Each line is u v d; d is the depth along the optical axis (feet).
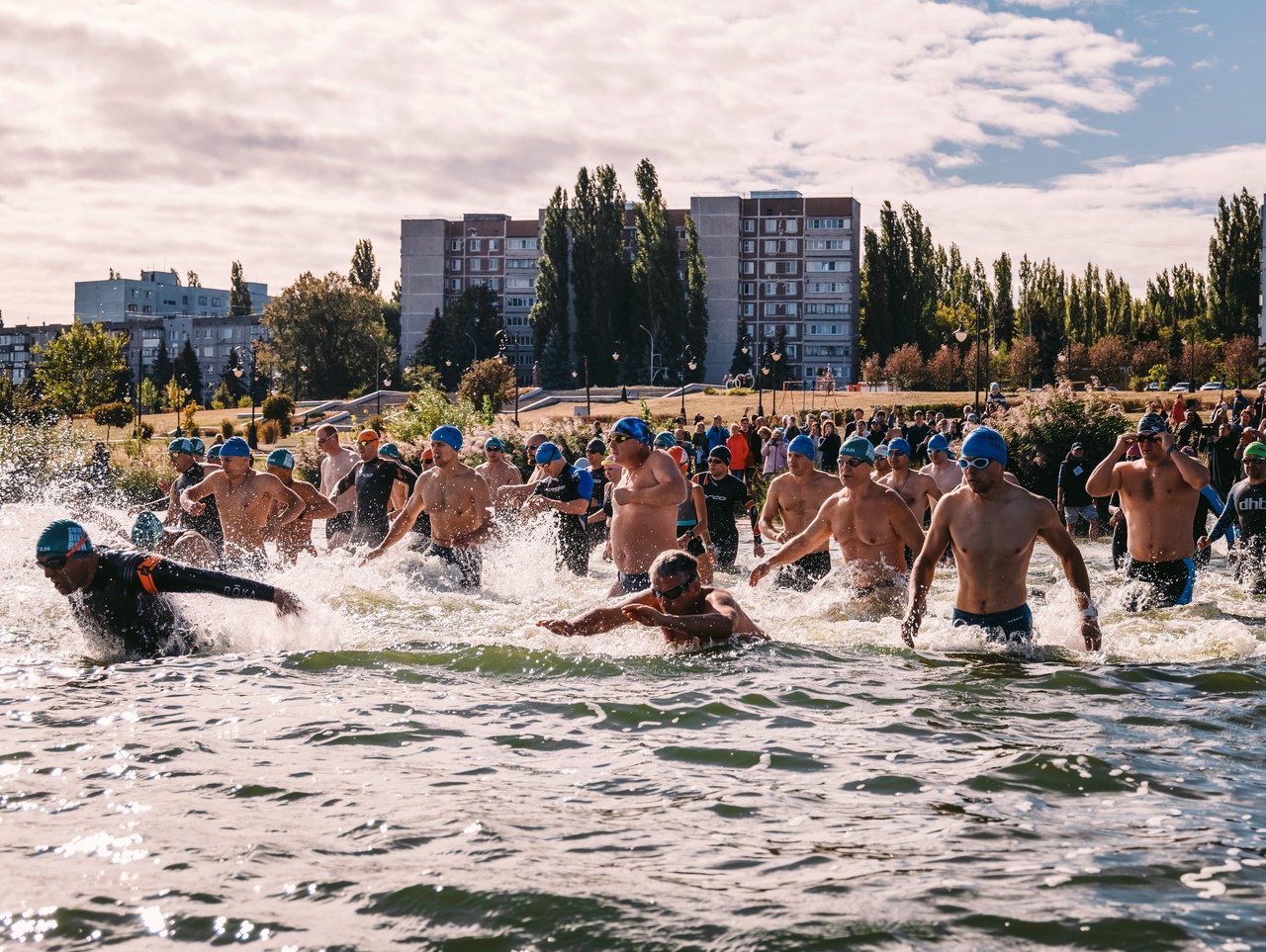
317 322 341.41
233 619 22.66
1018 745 14.99
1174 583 29.71
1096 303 352.90
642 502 29.37
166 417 254.06
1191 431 82.79
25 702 17.43
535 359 339.36
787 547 29.30
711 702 17.57
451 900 9.73
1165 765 14.03
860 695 18.12
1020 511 22.90
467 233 408.67
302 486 35.83
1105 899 9.68
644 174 348.38
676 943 8.85
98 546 21.83
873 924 9.15
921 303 323.16
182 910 9.50
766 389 280.92
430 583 32.32
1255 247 293.84
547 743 15.20
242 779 13.43
